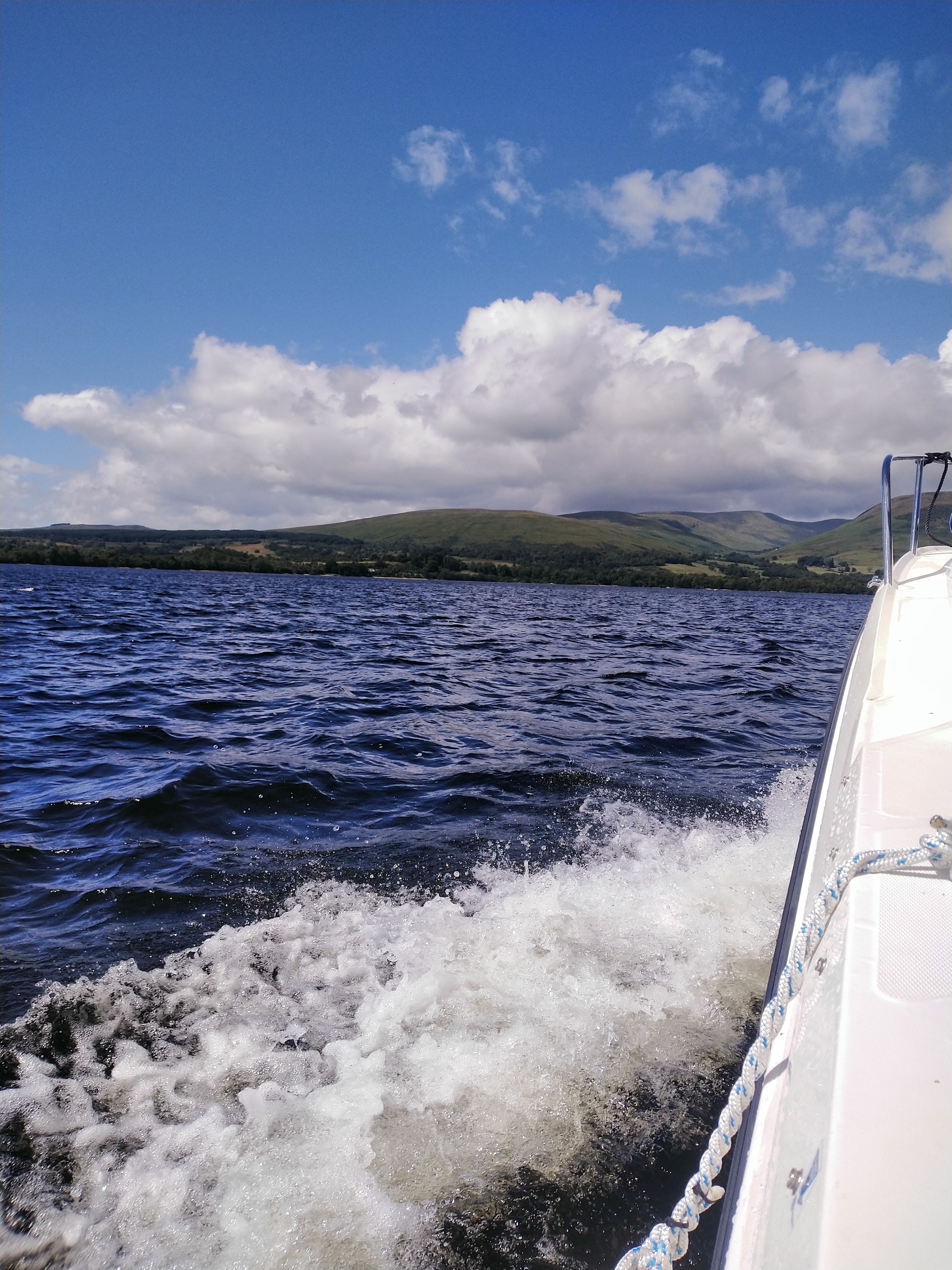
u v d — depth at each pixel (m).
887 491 4.83
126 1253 1.90
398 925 3.64
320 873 4.32
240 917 3.74
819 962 1.59
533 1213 2.03
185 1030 2.78
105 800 5.51
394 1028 2.78
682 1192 2.12
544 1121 2.34
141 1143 2.23
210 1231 1.96
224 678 12.41
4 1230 1.95
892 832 1.95
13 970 3.21
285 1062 2.59
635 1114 2.38
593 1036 2.75
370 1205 2.04
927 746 2.43
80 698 10.27
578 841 4.96
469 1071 2.55
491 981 3.10
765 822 5.51
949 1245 0.98
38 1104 2.38
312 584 78.00
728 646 21.19
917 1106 1.16
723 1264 1.19
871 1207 1.03
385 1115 2.35
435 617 32.19
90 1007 2.92
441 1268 1.88
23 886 4.10
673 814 5.62
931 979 1.39
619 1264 1.32
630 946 3.41
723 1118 1.40
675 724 9.20
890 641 3.65
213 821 5.17
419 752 7.32
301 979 3.13
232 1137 2.25
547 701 10.69
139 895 3.98
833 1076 1.24
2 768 6.47
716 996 3.04
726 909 3.85
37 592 39.69
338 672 13.38
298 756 7.05
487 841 4.92
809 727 9.44
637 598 68.44
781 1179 1.20
